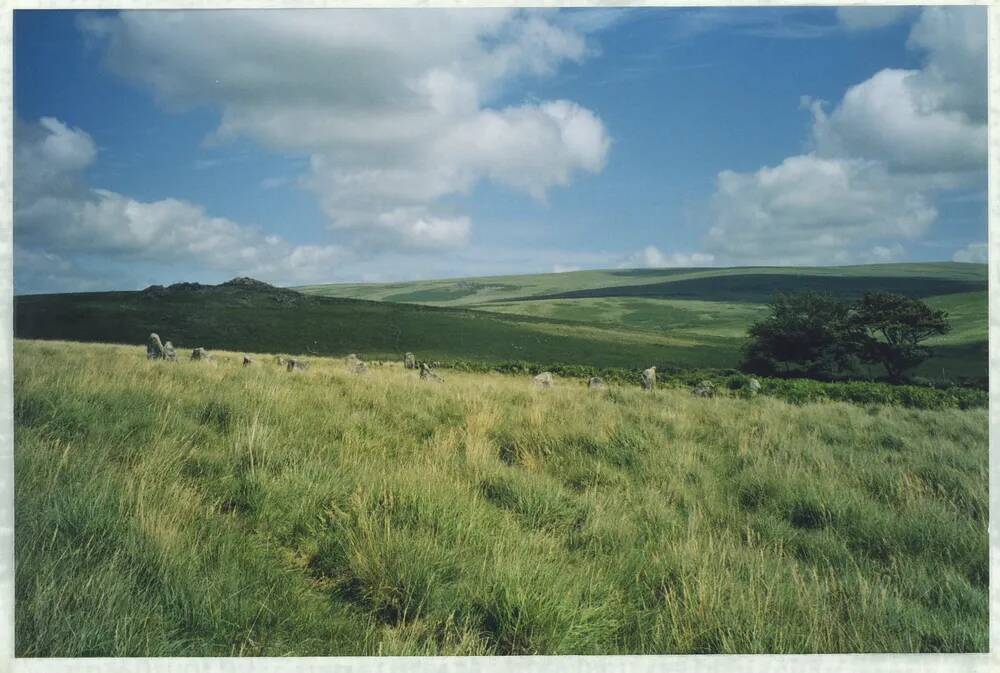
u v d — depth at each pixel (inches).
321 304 4635.8
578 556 174.7
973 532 201.6
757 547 194.2
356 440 254.4
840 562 187.2
